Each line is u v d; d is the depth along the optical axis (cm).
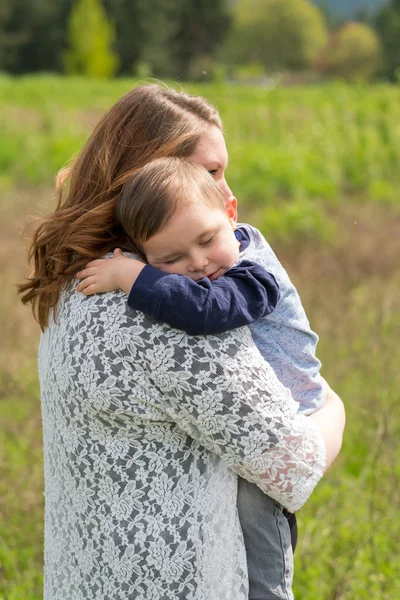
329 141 1669
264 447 179
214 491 185
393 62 8625
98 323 181
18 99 2767
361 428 507
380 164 1595
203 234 186
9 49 6469
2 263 923
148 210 183
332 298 767
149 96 204
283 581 199
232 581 189
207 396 175
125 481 183
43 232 204
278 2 9331
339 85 2377
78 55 6278
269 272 193
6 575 375
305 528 400
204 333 175
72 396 184
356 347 634
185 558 182
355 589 349
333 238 1062
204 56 7425
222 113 1983
